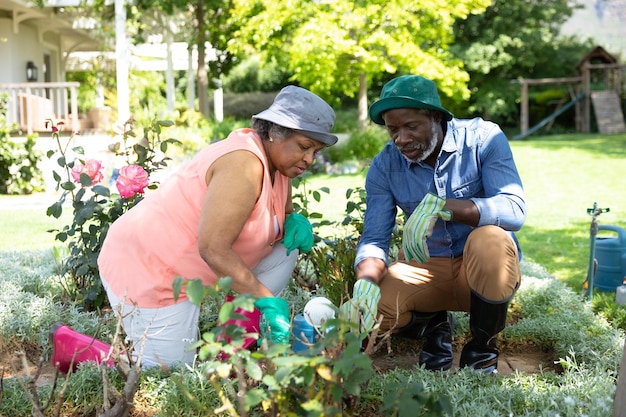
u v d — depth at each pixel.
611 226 4.68
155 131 4.22
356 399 2.23
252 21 15.59
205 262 2.85
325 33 14.80
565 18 29.31
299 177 4.18
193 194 2.79
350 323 1.94
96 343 2.95
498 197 2.95
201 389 2.51
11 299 3.83
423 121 2.87
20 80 17.02
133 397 2.42
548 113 28.12
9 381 2.73
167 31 17.47
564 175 12.82
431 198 2.83
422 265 3.19
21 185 12.48
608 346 3.18
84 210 3.87
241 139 2.69
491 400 2.54
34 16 16.61
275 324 2.46
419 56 15.75
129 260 2.92
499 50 26.25
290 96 2.65
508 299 2.88
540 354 3.51
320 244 4.59
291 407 2.10
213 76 19.08
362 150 15.39
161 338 2.94
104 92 18.09
